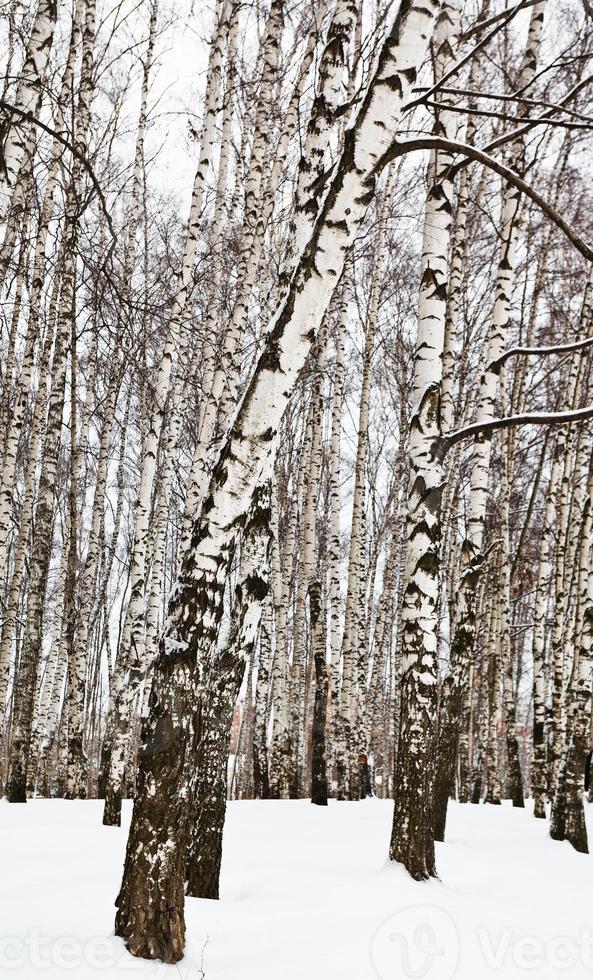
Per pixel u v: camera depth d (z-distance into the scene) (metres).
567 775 11.37
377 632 24.77
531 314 18.72
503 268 11.28
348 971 4.56
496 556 21.28
